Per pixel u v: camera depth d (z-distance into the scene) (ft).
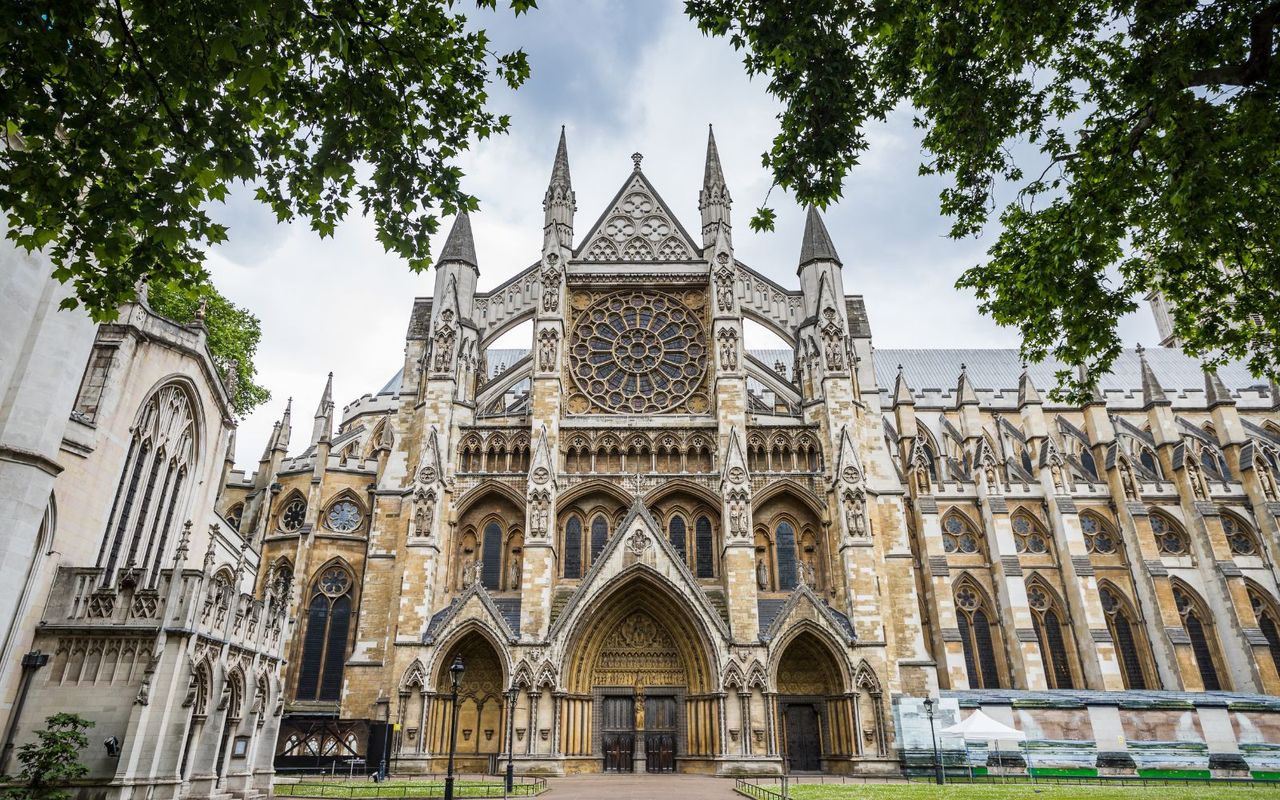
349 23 50.85
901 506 164.04
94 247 50.80
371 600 155.33
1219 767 145.59
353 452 228.84
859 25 63.77
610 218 191.62
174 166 49.57
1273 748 148.36
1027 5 63.05
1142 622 210.38
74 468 87.92
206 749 84.17
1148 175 66.54
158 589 81.51
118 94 49.11
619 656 150.61
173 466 115.24
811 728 146.10
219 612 87.97
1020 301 79.82
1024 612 200.85
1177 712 151.12
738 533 148.97
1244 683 201.57
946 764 139.85
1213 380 248.73
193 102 49.39
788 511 162.40
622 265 182.19
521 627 142.61
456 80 57.82
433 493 153.07
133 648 79.00
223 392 127.85
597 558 151.84
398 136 55.77
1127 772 144.25
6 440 74.13
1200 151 60.39
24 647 77.71
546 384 163.02
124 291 52.54
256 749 101.55
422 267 58.90
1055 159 75.56
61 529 85.20
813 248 181.78
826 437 161.38
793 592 146.51
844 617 148.77
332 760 137.69
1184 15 61.21
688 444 163.22
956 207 81.97
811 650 150.10
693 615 143.13
